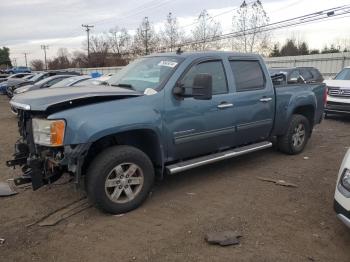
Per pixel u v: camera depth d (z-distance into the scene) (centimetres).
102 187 440
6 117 1484
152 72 536
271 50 4722
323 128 1065
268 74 650
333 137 923
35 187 443
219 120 552
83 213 465
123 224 434
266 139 669
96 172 436
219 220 440
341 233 410
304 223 433
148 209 474
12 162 489
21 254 375
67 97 438
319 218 446
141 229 421
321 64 2861
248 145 632
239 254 368
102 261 360
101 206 446
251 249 377
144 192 476
